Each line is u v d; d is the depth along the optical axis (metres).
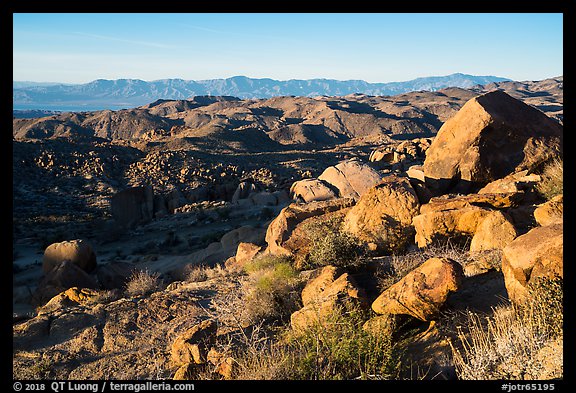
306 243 11.08
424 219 9.16
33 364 7.52
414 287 5.66
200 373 5.72
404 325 5.77
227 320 7.99
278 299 8.08
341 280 6.73
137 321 9.15
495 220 8.09
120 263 18.84
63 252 20.69
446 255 7.99
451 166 12.54
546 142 12.30
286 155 125.69
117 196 47.88
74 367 7.43
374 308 6.05
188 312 9.38
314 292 7.51
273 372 4.91
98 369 7.19
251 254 13.48
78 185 81.62
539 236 5.18
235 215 42.91
